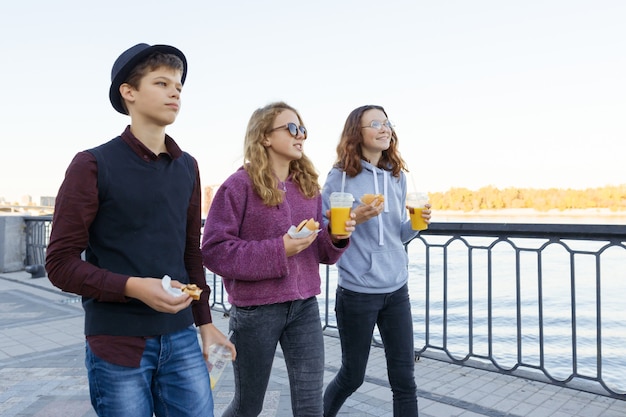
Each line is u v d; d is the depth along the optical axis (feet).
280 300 5.77
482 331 17.66
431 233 12.60
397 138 8.12
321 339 6.24
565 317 18.98
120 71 4.33
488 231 11.38
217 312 18.78
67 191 4.01
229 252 5.57
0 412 9.12
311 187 6.49
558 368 12.92
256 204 5.93
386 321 7.37
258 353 5.83
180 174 4.75
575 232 9.88
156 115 4.42
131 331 4.17
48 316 17.93
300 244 5.48
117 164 4.24
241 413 6.10
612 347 14.76
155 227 4.39
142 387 4.26
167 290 3.94
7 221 30.14
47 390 10.27
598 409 9.06
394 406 7.26
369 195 6.73
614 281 23.49
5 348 13.67
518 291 10.99
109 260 4.20
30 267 27.40
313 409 5.98
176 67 4.56
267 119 6.07
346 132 7.82
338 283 7.45
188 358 4.63
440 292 24.68
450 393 10.02
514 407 9.22
